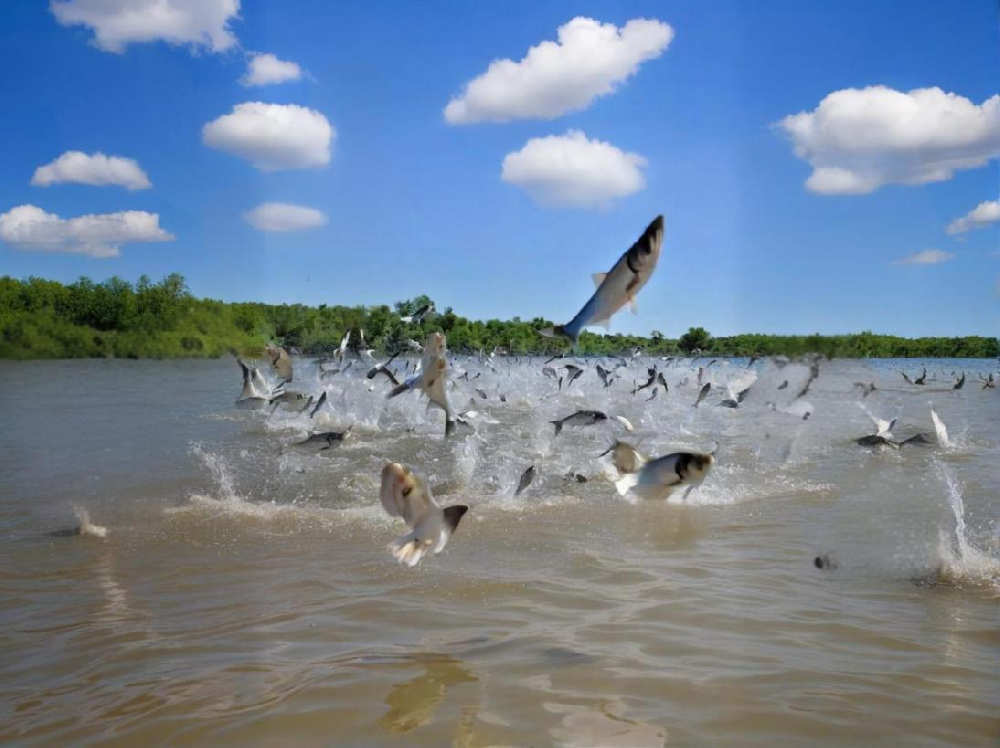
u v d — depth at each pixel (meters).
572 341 4.91
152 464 14.01
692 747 4.00
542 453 15.21
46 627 5.98
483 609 6.21
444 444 16.50
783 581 6.95
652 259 4.63
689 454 5.85
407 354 26.44
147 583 7.11
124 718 4.43
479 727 4.23
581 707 4.46
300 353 25.56
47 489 11.61
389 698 4.60
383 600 6.45
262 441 17.14
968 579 7.00
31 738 4.23
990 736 4.10
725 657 5.19
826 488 11.50
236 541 8.61
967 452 15.28
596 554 7.88
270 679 4.91
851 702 4.50
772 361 13.21
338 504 10.60
